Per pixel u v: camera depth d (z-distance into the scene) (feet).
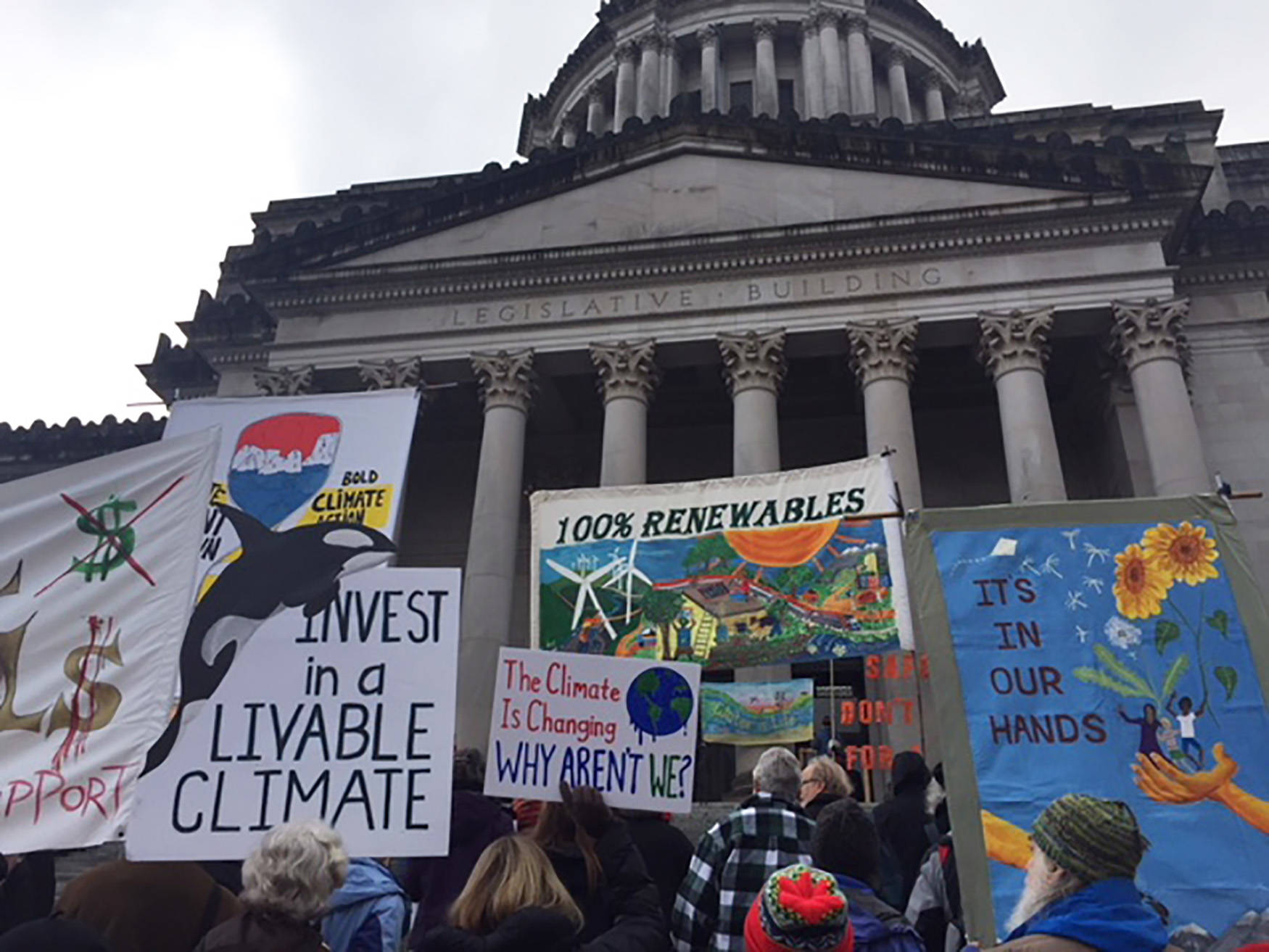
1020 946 14.53
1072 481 106.63
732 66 176.86
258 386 103.35
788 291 98.17
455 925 18.38
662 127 105.70
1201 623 25.71
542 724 25.88
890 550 42.86
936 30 182.70
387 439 41.86
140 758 22.56
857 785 57.52
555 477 117.19
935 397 113.70
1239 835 23.25
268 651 24.61
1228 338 98.07
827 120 109.40
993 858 23.39
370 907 21.80
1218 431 94.84
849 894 19.43
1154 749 24.38
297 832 16.93
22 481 25.07
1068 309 91.76
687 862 26.04
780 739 47.75
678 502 46.19
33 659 23.30
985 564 26.96
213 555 38.83
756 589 43.98
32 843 21.42
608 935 18.85
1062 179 95.66
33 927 14.37
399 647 24.70
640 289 101.40
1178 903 22.61
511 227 106.52
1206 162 127.44
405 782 23.39
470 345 101.65
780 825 22.74
